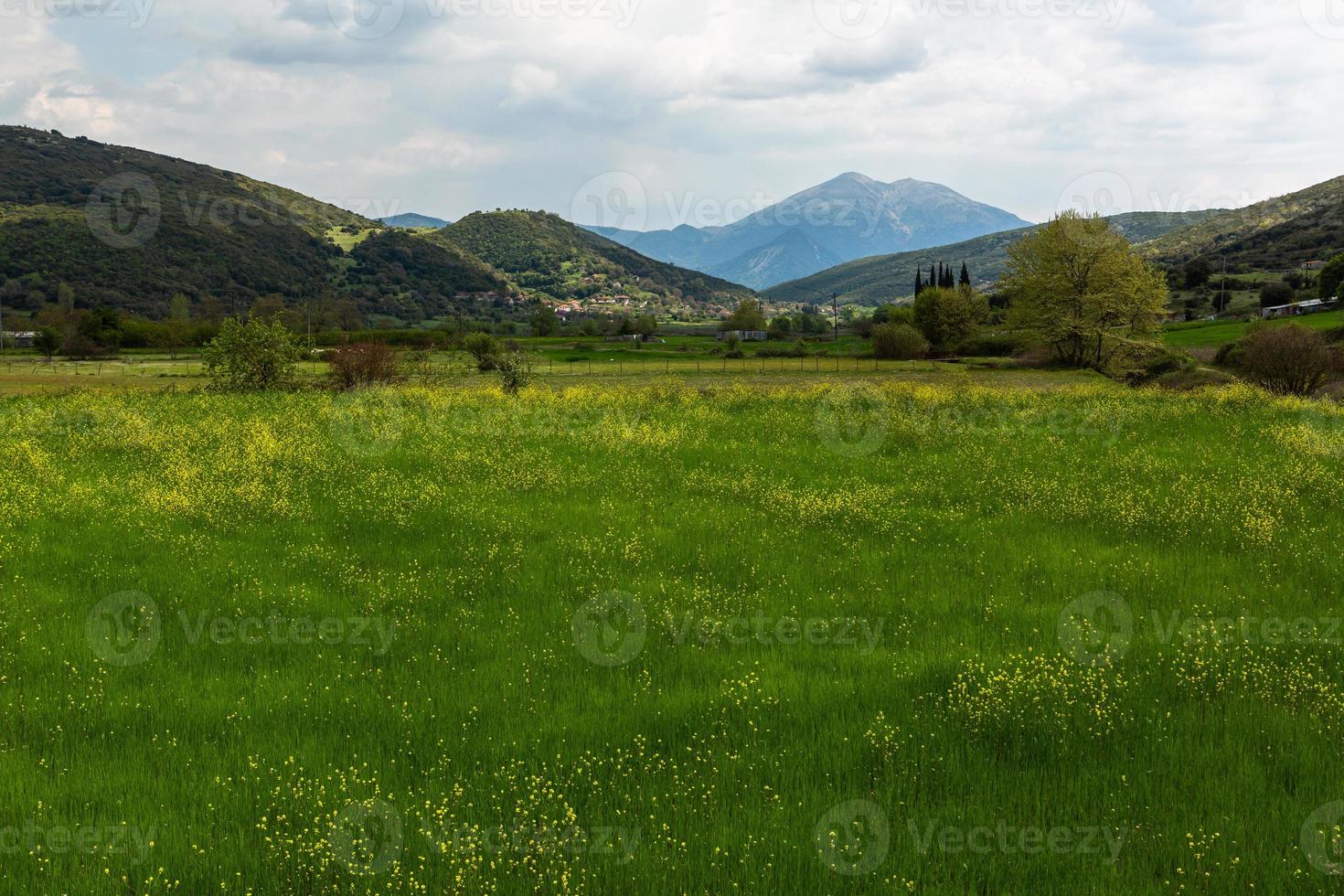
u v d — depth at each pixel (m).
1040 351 84.81
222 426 30.27
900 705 9.45
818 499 19.08
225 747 8.62
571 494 20.62
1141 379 55.44
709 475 22.62
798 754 8.41
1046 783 7.86
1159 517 17.69
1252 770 7.92
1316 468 22.17
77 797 7.60
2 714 9.13
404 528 17.02
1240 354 51.38
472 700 9.62
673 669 10.58
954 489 20.94
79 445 26.28
